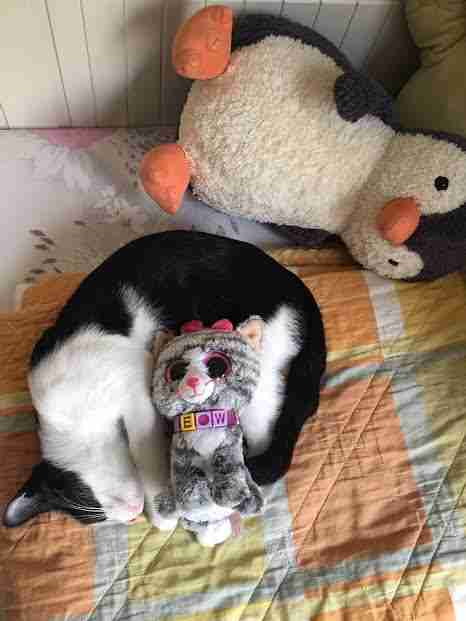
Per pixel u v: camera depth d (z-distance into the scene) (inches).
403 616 33.0
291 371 37.3
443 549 34.8
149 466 34.9
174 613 32.8
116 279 37.7
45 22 40.6
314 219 43.1
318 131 39.1
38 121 48.3
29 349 39.7
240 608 33.1
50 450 34.6
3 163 46.7
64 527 34.6
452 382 39.9
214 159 41.2
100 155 48.0
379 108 39.2
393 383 39.9
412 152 39.3
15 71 43.7
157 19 41.5
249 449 35.3
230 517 32.0
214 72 38.8
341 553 34.8
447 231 39.4
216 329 32.9
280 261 45.3
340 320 42.1
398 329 41.9
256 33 39.3
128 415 34.9
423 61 43.9
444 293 43.3
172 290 38.2
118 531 34.8
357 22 43.8
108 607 32.7
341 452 37.5
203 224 46.6
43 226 44.9
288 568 34.3
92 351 35.1
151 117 49.6
